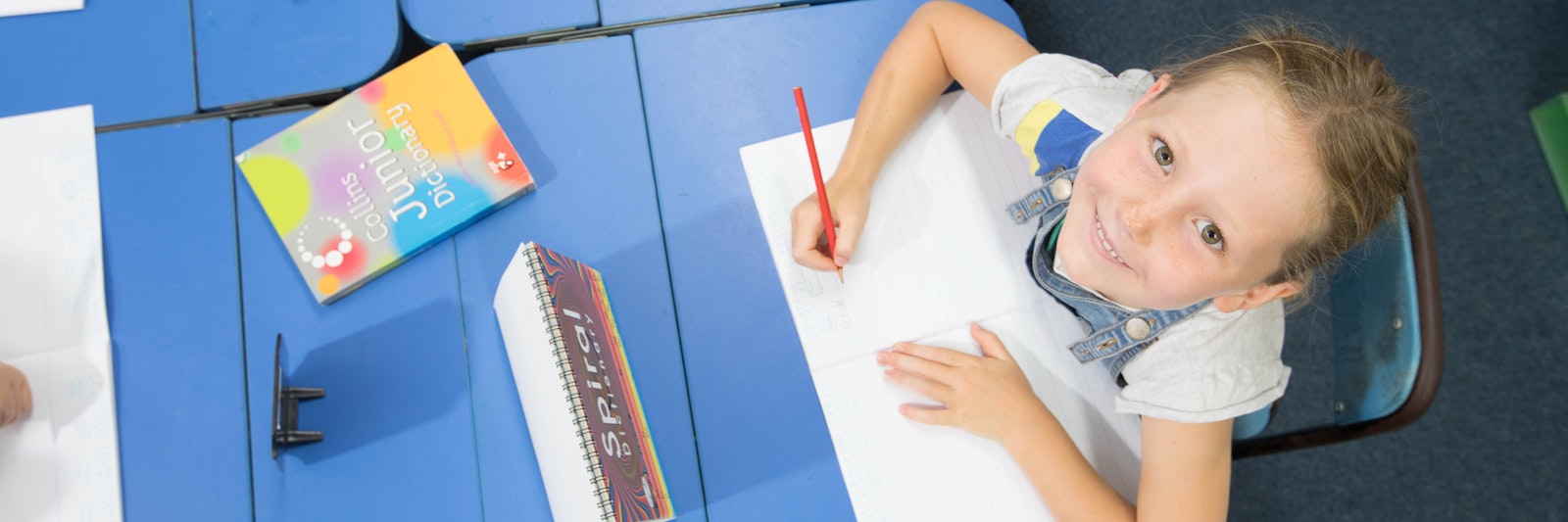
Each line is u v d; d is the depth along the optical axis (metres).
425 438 0.85
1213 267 0.71
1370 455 1.58
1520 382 1.60
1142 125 0.73
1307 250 0.72
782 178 0.93
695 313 0.89
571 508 0.75
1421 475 1.57
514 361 0.82
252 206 0.89
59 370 0.84
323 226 0.87
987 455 0.86
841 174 0.91
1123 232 0.73
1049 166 0.91
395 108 0.90
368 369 0.86
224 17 0.93
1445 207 1.67
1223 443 0.84
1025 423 0.85
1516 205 1.67
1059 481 0.84
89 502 0.81
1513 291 1.63
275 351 0.83
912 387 0.86
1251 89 0.70
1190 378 0.83
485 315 0.88
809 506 0.86
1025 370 0.90
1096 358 0.89
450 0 0.95
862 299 0.90
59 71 0.91
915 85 0.93
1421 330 0.82
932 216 0.92
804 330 0.88
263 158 0.89
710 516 0.85
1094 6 1.78
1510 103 1.71
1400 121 0.74
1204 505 0.83
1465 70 1.72
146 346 0.85
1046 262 0.88
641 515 0.72
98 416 0.83
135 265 0.87
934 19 0.95
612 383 0.80
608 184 0.92
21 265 0.85
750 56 0.96
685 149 0.93
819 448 0.87
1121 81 0.95
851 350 0.88
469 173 0.89
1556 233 1.66
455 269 0.89
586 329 0.79
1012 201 0.93
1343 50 0.76
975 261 0.91
